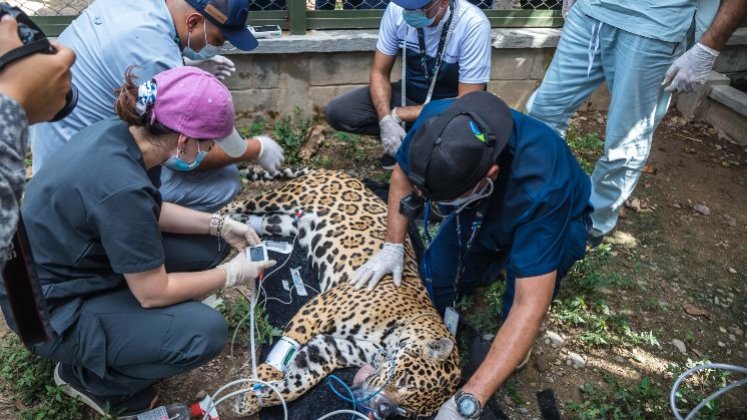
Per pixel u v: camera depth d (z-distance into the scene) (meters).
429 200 2.73
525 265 2.48
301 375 2.99
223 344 2.75
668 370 3.38
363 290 3.22
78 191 2.26
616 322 3.66
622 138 3.70
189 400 3.00
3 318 3.29
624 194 3.91
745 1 3.14
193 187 3.39
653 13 3.39
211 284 2.73
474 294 3.76
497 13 5.22
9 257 1.75
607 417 3.15
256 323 3.31
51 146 3.03
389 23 4.12
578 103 4.05
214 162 3.34
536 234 2.48
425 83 4.25
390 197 3.22
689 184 5.08
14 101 1.48
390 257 3.27
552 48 5.34
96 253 2.42
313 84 5.08
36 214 2.33
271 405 2.95
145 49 2.83
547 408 3.15
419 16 3.68
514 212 2.56
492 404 3.11
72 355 2.54
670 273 4.18
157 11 2.87
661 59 3.47
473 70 3.98
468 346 3.34
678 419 2.79
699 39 3.40
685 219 4.70
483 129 2.32
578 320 3.60
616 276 3.95
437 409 2.89
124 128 2.38
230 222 3.22
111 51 2.83
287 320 3.45
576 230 2.81
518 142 2.54
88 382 2.68
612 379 3.33
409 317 3.10
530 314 2.45
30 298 1.85
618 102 3.64
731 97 5.59
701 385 3.40
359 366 3.16
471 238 2.88
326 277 3.55
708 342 3.69
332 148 5.00
